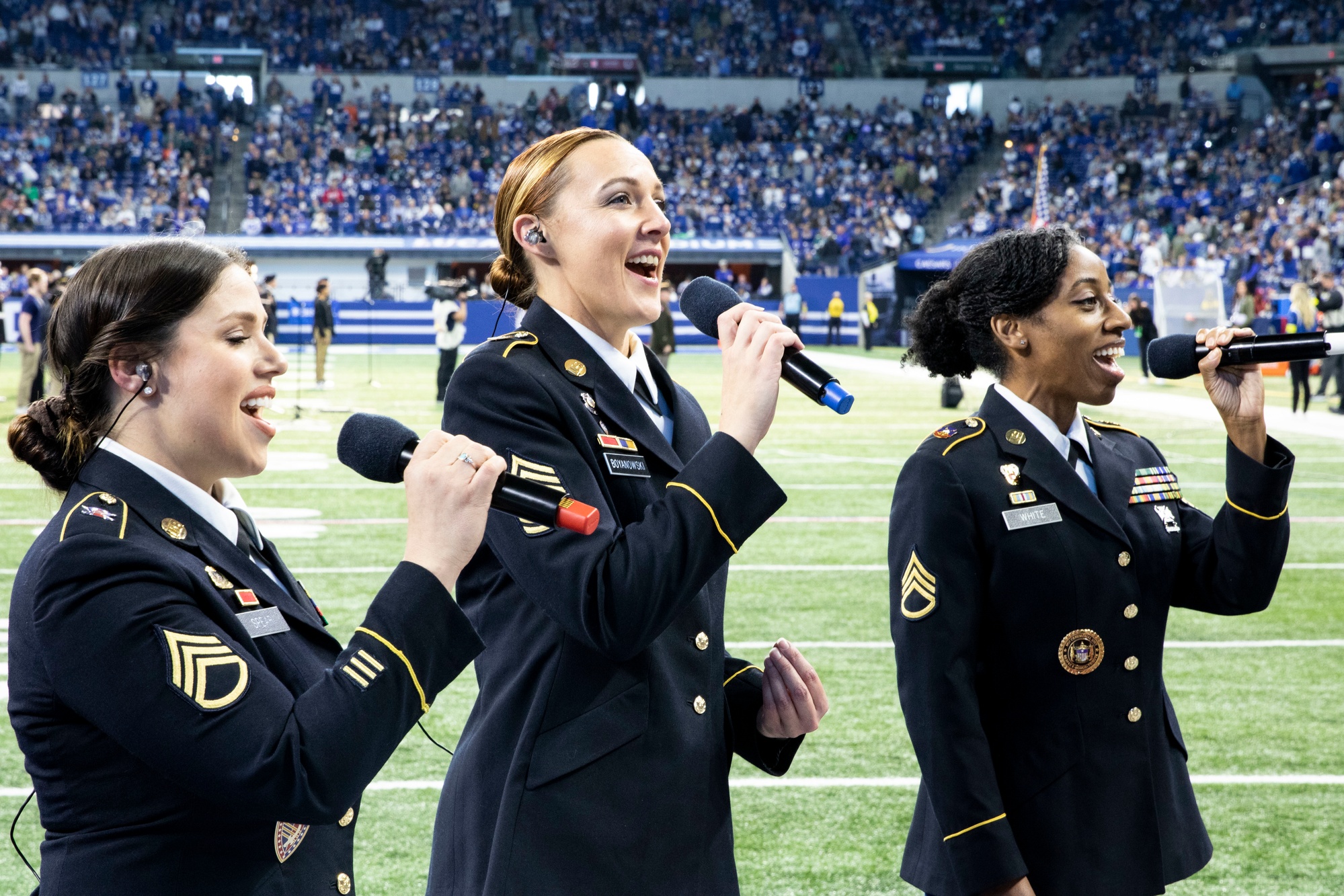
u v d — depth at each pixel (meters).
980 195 35.47
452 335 17.53
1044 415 2.55
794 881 3.81
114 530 1.62
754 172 37.44
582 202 2.13
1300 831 4.14
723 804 2.13
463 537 1.67
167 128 36.09
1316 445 13.59
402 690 1.59
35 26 37.72
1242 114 36.62
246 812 1.53
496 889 1.95
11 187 33.50
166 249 1.74
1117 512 2.51
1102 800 2.36
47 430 1.70
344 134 36.84
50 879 1.58
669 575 1.79
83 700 1.52
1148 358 2.59
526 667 2.05
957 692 2.32
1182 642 6.47
